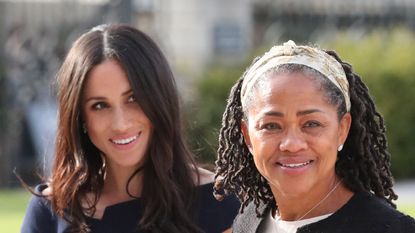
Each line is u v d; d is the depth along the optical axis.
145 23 15.70
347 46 14.70
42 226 4.02
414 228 2.60
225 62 14.73
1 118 14.23
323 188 2.78
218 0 16.22
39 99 14.54
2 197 12.07
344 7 18.77
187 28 16.03
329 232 2.71
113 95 3.74
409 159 14.02
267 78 2.70
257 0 18.23
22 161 14.18
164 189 3.90
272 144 2.67
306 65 2.68
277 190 2.82
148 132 3.86
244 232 3.07
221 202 3.97
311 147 2.65
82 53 3.76
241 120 2.99
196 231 3.92
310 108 2.63
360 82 2.90
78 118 3.86
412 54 14.55
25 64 15.09
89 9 15.63
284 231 2.86
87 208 3.97
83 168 3.97
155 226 3.90
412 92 14.02
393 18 18.77
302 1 18.53
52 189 4.00
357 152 2.84
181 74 13.65
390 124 13.92
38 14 15.90
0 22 14.80
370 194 2.77
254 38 18.09
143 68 3.76
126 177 3.97
